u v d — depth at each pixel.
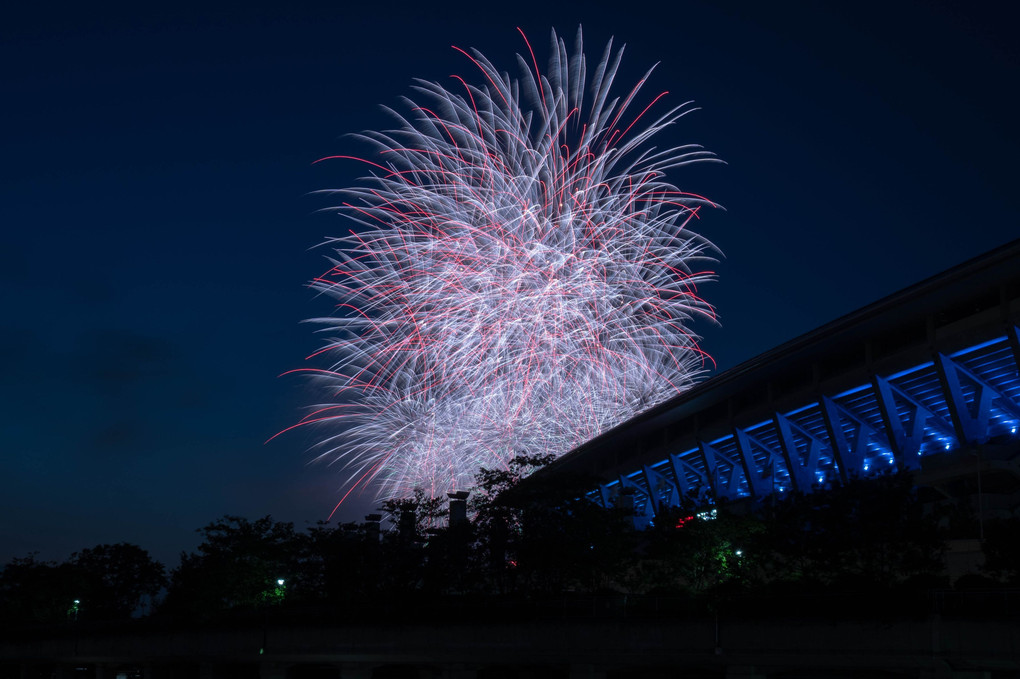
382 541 62.56
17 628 79.38
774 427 68.75
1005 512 48.25
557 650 44.12
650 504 89.62
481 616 48.00
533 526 54.66
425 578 58.00
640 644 41.56
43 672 80.81
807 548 43.06
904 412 62.25
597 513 55.25
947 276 51.09
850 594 36.59
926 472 55.88
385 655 50.41
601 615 44.47
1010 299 50.53
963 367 55.09
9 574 92.56
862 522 41.53
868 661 35.22
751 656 38.31
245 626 57.91
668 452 80.25
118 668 71.75
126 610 94.06
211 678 59.97
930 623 33.88
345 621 53.41
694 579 50.56
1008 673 33.84
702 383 71.69
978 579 36.44
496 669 49.62
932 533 40.53
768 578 46.16
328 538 65.75
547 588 55.50
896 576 41.56
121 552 95.38
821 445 68.62
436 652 48.38
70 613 90.62
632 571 60.75
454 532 58.59
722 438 74.56
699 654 39.78
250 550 68.69
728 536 50.16
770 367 65.31
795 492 47.78
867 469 64.88
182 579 75.81
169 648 62.94
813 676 39.00
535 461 59.06
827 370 63.62
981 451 51.97
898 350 57.62
